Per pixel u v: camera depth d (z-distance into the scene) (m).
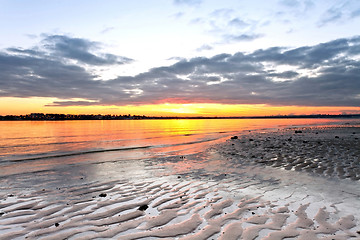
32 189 8.10
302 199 6.57
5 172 11.16
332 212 5.61
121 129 61.25
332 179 8.63
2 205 6.43
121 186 8.35
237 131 44.62
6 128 67.38
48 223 5.20
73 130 56.53
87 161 14.40
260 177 9.25
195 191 7.52
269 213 5.58
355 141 19.88
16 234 4.67
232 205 6.16
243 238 4.38
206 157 14.90
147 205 6.27
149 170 11.16
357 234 4.52
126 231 4.76
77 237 4.53
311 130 37.50
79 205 6.37
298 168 10.60
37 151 19.91
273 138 25.27
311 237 4.41
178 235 4.55
